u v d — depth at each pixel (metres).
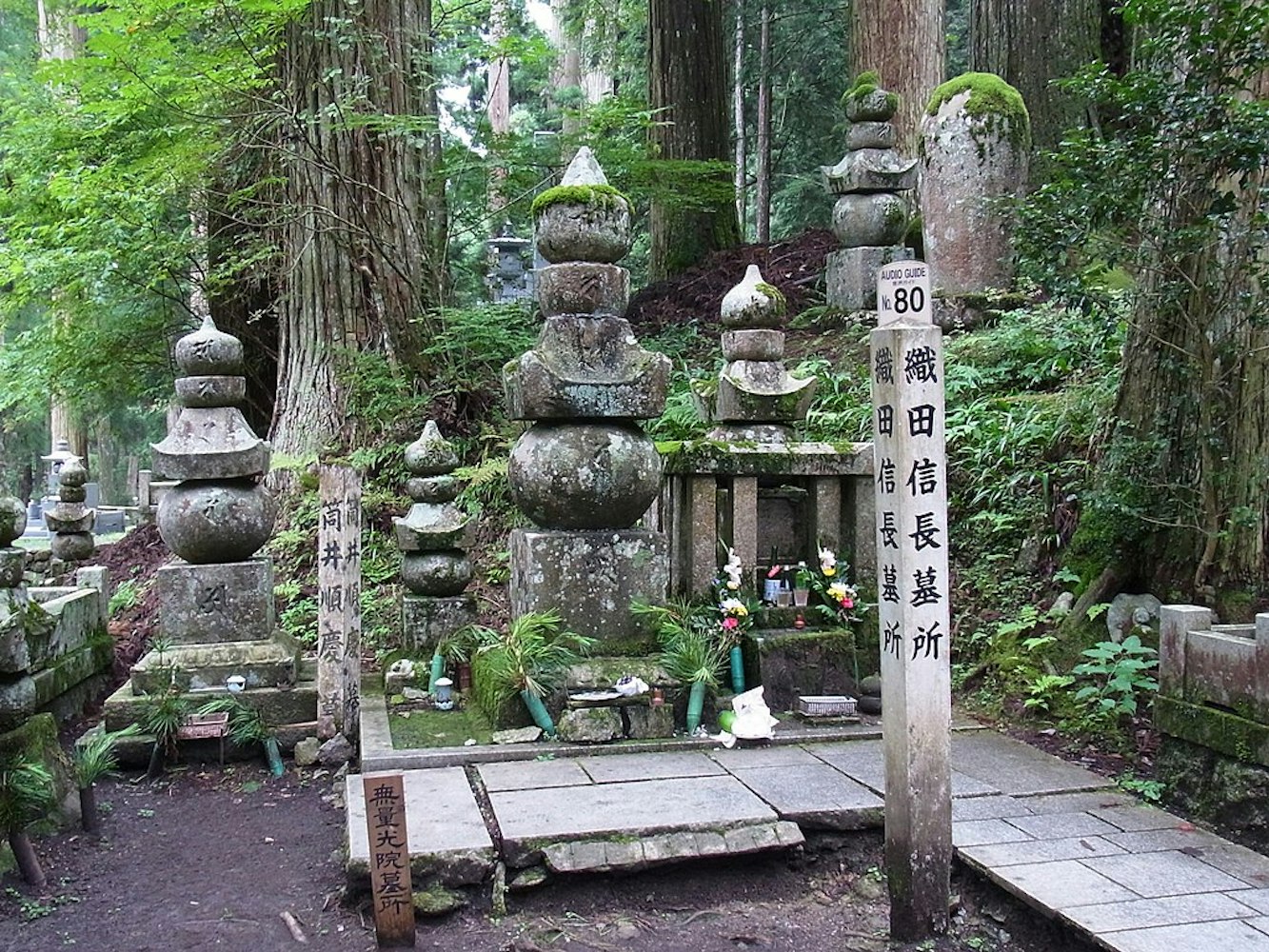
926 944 3.47
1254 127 4.48
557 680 5.07
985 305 9.05
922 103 11.43
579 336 5.26
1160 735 4.48
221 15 7.95
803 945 3.56
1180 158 4.82
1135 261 5.34
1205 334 5.06
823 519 5.91
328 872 4.23
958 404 7.71
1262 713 3.97
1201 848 3.87
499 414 8.88
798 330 10.36
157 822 4.82
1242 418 5.19
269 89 8.95
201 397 5.93
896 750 3.51
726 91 13.93
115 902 3.97
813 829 4.07
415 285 9.19
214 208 9.58
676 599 5.90
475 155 9.55
